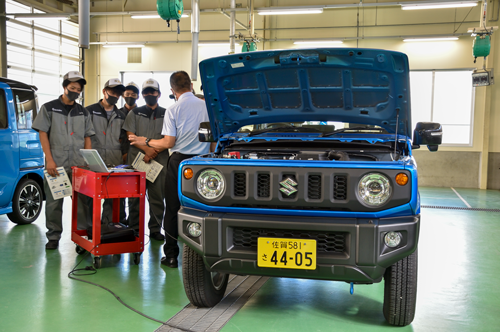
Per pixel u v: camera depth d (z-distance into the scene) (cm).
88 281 334
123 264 383
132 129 457
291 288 325
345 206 220
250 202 230
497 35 1188
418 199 225
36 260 392
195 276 267
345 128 304
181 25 1394
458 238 521
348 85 260
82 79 420
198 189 241
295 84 268
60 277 344
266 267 229
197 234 244
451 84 1253
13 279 338
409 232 219
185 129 358
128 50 1436
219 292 293
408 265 239
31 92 571
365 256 216
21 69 1195
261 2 1315
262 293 313
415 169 217
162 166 445
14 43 1167
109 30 1443
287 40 1309
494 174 1201
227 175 234
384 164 218
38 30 1257
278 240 227
